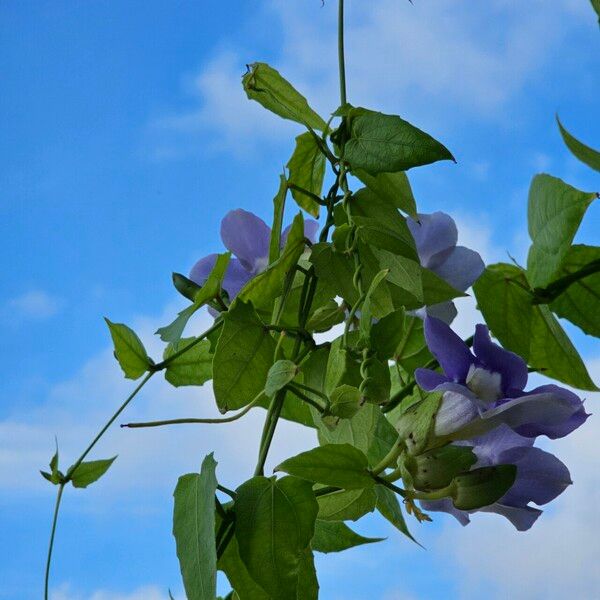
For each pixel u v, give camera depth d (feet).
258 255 2.75
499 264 2.81
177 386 2.84
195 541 2.36
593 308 2.80
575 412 2.36
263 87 2.74
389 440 2.53
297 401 2.68
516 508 2.40
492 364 2.38
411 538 2.56
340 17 2.71
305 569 2.46
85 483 2.81
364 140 2.63
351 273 2.59
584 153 2.40
